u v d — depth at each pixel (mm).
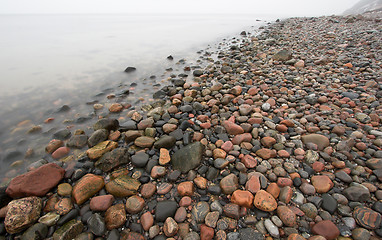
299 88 6375
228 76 7680
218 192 3105
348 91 5902
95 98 6773
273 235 2518
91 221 2719
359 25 16234
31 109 6152
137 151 4070
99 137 4324
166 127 4605
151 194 3119
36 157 4156
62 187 3250
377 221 2518
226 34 20500
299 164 3605
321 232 2484
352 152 3693
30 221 2689
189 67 9273
